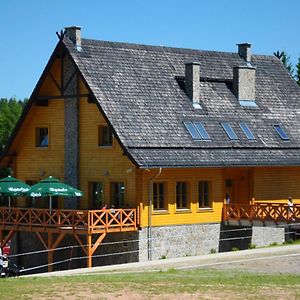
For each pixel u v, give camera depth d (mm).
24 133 43812
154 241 38094
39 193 37125
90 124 40250
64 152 41531
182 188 39562
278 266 30391
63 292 21984
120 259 37875
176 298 21234
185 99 41562
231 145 40875
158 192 38625
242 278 25812
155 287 22984
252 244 41344
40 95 42250
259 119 43594
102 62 40125
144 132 38219
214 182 40750
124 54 41312
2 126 75625
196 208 39906
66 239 39812
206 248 40125
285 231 42812
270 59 47875
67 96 40906
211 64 44594
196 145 39469
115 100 38719
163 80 41562
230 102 43344
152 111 39531
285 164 42031
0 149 74438
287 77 47500
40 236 38438
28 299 20906
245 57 46438
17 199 45125
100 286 23125
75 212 36594
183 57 43719
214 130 41062
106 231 36469
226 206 40969
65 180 41406
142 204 37750
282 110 45188
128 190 38125
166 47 43562
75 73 40062
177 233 39031
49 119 42406
